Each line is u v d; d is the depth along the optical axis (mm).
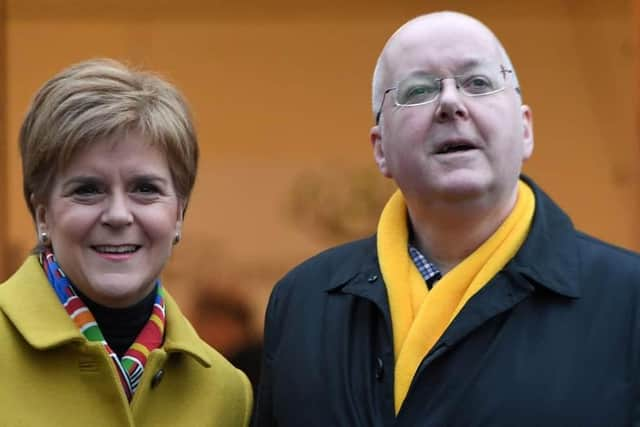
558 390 8141
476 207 8602
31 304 8758
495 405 8211
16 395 8531
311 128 19969
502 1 19297
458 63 8703
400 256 8969
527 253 8594
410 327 8695
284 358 9133
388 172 9117
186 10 19609
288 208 20047
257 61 19844
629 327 8227
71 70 8727
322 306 9195
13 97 19328
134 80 8758
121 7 19484
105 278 8594
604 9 19156
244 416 9531
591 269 8523
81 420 8555
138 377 8836
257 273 20078
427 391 8453
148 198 8695
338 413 8664
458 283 8609
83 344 8609
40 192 8711
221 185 20031
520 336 8391
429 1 19469
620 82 19172
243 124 20000
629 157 19219
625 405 8047
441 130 8555
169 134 8688
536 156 19484
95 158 8523
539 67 19375
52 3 19281
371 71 19812
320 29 19781
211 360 9492
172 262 20047
